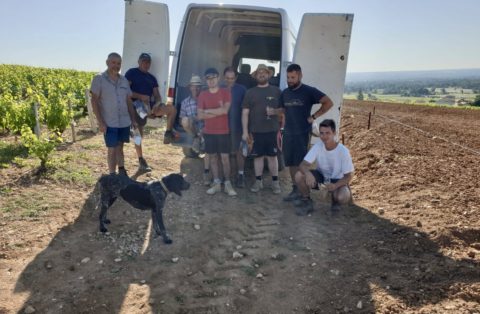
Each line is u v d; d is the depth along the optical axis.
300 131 5.79
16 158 7.10
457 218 5.19
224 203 6.03
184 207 5.81
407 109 28.38
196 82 6.86
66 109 10.38
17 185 6.18
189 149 8.23
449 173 7.40
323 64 6.48
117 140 6.26
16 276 3.96
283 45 6.72
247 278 4.08
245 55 10.60
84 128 11.27
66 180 6.45
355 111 24.67
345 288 3.88
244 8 6.84
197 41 7.82
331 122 5.31
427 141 11.53
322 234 5.05
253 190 6.52
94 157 7.94
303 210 5.67
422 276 3.97
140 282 3.99
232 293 3.83
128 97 6.37
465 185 6.60
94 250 4.54
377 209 5.75
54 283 3.90
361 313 3.51
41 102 10.12
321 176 5.74
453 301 3.55
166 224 5.25
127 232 5.00
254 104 6.02
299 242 4.84
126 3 6.77
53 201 5.67
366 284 3.92
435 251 4.43
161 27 6.79
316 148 5.57
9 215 5.16
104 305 3.60
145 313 3.53
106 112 6.05
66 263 4.24
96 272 4.12
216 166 6.40
